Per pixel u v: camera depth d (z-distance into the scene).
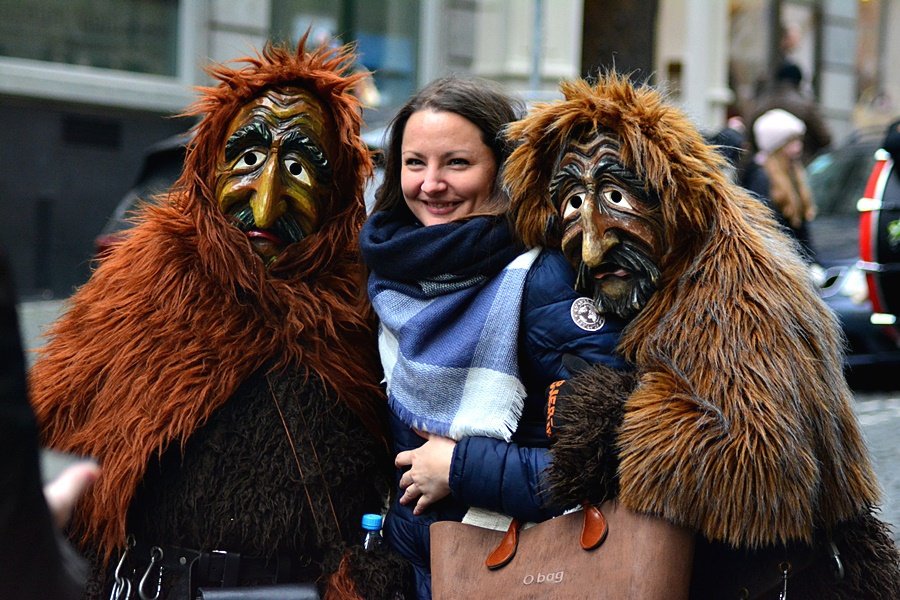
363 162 3.54
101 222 13.56
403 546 3.41
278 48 3.50
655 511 2.91
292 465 3.32
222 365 3.33
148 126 13.93
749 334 2.96
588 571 2.97
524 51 15.98
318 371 3.38
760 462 2.86
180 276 3.44
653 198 3.09
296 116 3.41
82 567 2.05
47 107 13.10
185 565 3.30
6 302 1.78
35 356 3.61
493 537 3.19
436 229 3.31
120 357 3.38
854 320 9.22
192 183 3.43
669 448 2.89
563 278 3.22
